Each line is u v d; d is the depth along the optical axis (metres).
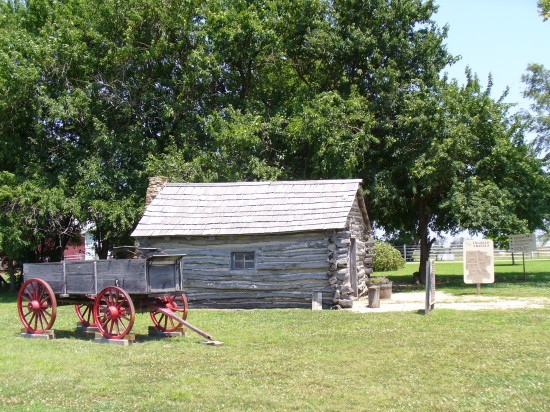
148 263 11.50
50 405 7.28
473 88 25.02
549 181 25.14
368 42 24.97
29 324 12.64
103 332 11.77
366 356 9.75
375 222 29.75
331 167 23.45
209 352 10.45
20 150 26.20
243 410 7.00
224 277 17.52
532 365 8.91
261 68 29.67
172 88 28.22
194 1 26.98
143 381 8.42
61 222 27.61
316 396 7.52
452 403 7.14
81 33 26.80
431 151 23.03
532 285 21.70
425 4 26.02
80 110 25.80
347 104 23.69
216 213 18.23
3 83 24.31
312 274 16.69
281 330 12.66
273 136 26.78
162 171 24.34
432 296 15.14
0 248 22.98
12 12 30.16
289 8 26.84
